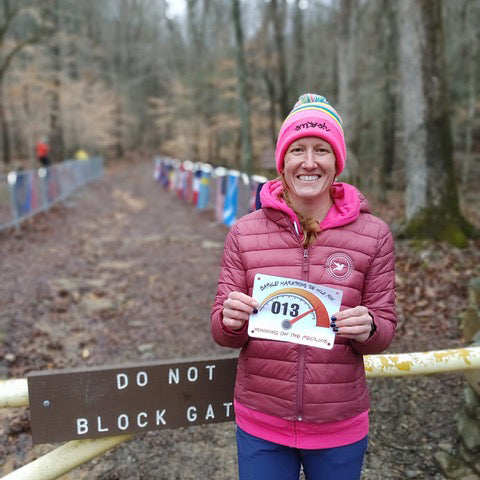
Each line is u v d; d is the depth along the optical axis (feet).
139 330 16.66
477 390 8.40
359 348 5.22
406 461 9.40
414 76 23.08
